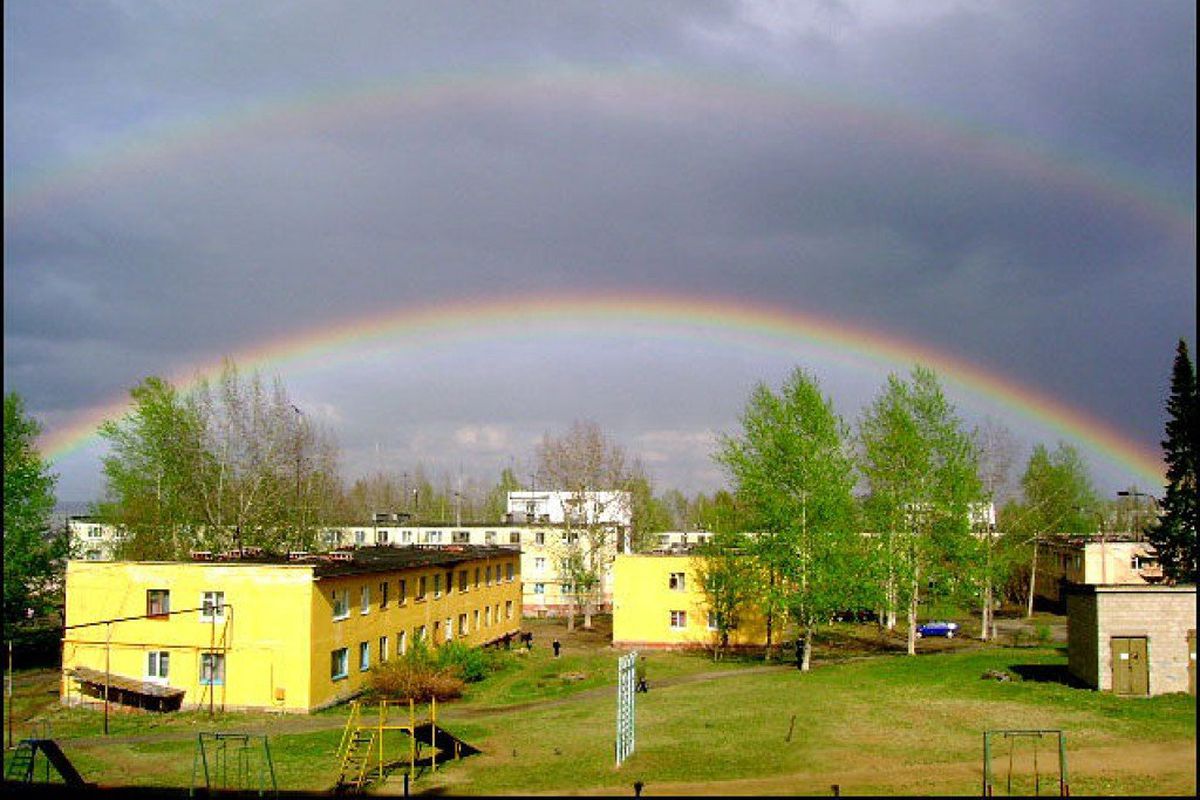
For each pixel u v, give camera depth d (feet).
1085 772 88.99
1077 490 300.40
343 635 154.40
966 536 199.93
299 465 252.21
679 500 492.13
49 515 206.08
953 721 115.75
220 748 113.60
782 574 181.98
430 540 332.39
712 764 97.25
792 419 184.24
